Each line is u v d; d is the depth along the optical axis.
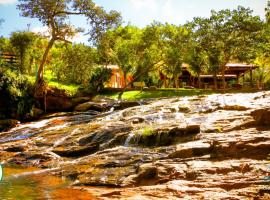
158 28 46.44
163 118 21.67
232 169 10.99
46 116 32.09
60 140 20.19
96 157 15.30
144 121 21.58
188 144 14.11
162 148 14.83
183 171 11.24
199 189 9.53
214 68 46.09
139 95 40.12
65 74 38.19
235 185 9.64
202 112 21.55
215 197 8.76
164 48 46.44
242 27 46.78
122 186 11.20
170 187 9.87
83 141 19.30
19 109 31.69
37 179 12.91
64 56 38.31
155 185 10.69
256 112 15.91
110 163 13.88
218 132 15.61
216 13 47.53
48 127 25.91
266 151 12.18
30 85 33.41
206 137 15.01
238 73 59.97
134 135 17.14
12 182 12.31
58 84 36.72
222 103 23.02
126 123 21.34
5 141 22.94
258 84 54.50
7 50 42.53
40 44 50.09
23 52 39.97
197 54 48.53
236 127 15.68
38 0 34.91
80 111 33.41
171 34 46.22
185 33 46.72
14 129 27.12
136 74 47.28
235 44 46.72
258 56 49.25
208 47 47.28
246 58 47.66
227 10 47.28
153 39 46.34
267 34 47.28
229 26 46.69
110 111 30.11
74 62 37.66
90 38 37.16
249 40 47.47
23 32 39.88
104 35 37.34
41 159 16.89
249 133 14.34
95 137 19.27
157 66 52.78
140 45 47.09
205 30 47.31
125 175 12.24
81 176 12.84
